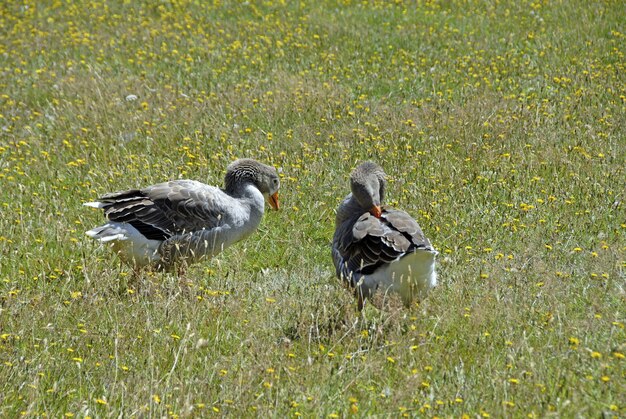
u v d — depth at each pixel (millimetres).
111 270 12516
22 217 14359
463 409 8539
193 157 16781
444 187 15062
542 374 8875
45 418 8969
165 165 16406
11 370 9727
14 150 18172
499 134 17188
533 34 24188
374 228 10734
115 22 28406
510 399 8578
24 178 16750
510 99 19438
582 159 15641
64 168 17188
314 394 9023
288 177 15805
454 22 26250
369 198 11555
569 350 9375
